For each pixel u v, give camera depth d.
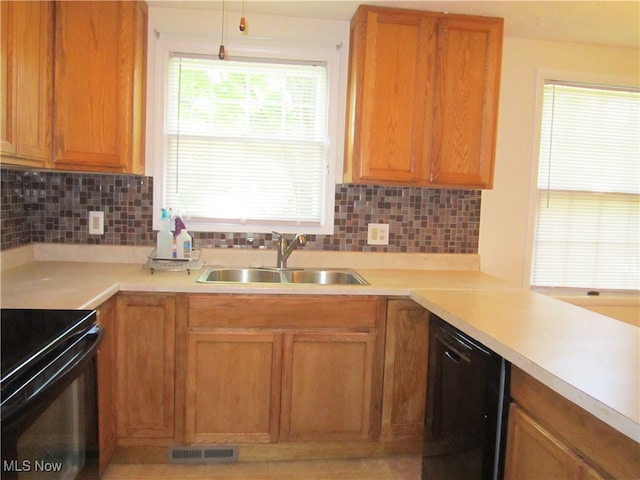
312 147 2.71
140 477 2.12
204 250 2.63
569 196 2.95
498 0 2.26
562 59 2.85
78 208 2.57
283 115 2.67
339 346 2.22
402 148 2.41
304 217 2.73
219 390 2.18
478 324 1.61
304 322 2.19
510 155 2.85
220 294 2.13
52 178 2.54
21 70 1.80
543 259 2.97
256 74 2.64
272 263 2.68
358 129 2.39
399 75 2.39
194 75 2.60
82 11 2.15
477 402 1.57
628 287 3.02
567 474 1.18
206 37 2.56
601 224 3.00
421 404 2.30
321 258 2.72
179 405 2.18
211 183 2.66
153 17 2.53
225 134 2.65
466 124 2.46
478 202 2.82
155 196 2.60
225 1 2.42
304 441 2.26
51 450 1.21
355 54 2.44
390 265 2.77
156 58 2.54
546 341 1.44
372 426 2.28
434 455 1.92
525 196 2.89
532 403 1.35
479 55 2.44
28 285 1.95
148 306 2.11
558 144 2.92
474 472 1.57
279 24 2.59
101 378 1.95
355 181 2.41
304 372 2.21
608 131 2.95
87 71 2.17
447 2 2.29
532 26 2.59
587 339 1.47
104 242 2.59
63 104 2.14
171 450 2.22
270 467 2.24
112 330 2.06
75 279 2.09
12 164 1.86
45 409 1.15
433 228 2.79
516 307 1.89
